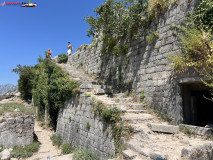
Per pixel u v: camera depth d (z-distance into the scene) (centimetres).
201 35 531
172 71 679
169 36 716
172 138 532
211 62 510
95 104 740
